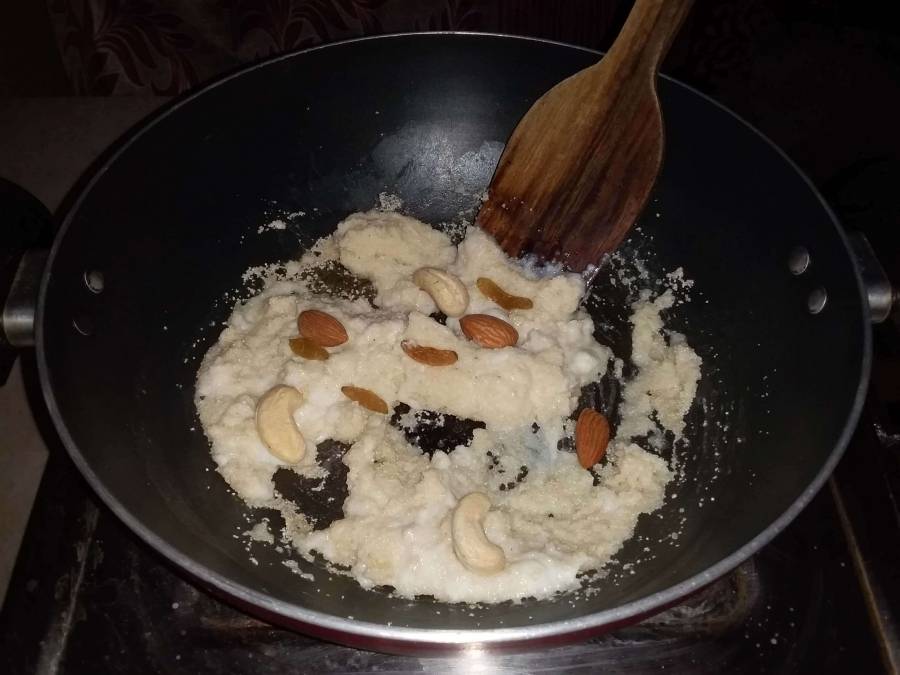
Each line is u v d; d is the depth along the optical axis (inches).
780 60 16.9
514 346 11.0
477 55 11.8
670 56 17.4
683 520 9.9
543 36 17.3
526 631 6.9
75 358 9.2
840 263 9.4
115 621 9.0
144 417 10.3
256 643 8.9
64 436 7.9
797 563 9.5
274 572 9.2
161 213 11.0
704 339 11.6
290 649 8.9
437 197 13.2
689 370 11.3
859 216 11.0
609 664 8.8
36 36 16.4
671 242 12.2
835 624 9.1
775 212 10.6
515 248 12.0
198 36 16.9
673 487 10.3
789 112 16.8
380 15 16.7
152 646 8.9
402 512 9.6
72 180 15.0
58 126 15.8
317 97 11.9
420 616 8.7
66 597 9.1
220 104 11.1
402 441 10.5
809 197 10.0
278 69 11.3
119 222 10.3
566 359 11.1
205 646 8.9
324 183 12.8
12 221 9.8
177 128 10.7
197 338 11.5
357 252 12.2
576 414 11.0
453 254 12.5
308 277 12.3
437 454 10.2
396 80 12.1
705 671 8.8
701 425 10.9
